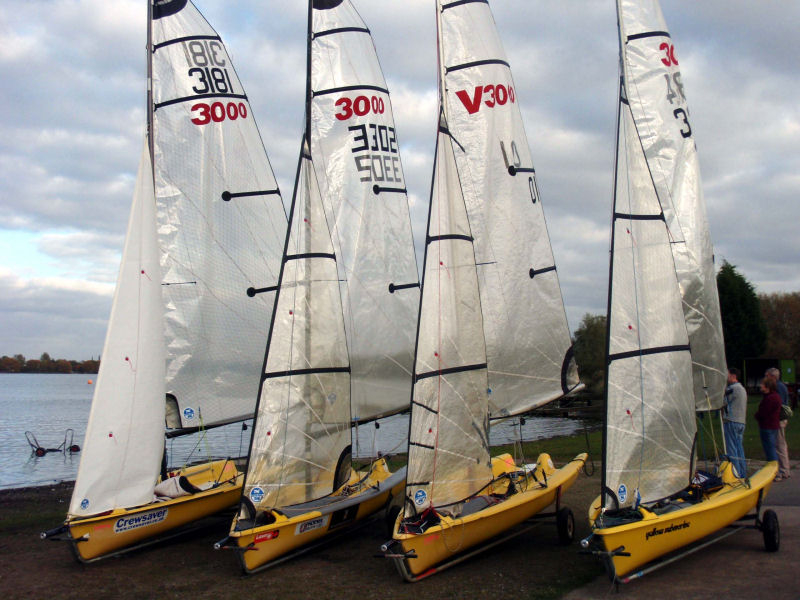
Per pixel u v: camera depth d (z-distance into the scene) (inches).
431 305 318.3
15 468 839.1
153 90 430.0
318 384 350.0
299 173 356.2
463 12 432.1
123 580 301.7
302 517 319.9
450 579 286.2
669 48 426.6
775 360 1115.9
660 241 291.0
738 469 343.3
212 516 402.0
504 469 378.6
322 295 357.1
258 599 271.1
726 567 276.4
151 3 429.7
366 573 300.5
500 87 437.1
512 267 431.2
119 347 340.5
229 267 444.5
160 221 428.1
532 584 274.4
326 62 453.4
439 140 333.1
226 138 447.8
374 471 404.2
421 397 307.9
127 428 337.7
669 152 418.9
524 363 429.7
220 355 439.2
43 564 329.7
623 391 273.3
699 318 409.4
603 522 260.1
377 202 464.4
